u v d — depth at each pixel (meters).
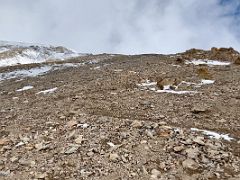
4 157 16.86
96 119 20.33
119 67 40.16
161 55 52.75
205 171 14.75
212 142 16.92
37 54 137.88
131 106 23.56
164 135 17.59
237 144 16.92
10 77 52.00
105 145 17.05
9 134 19.64
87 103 24.66
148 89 28.28
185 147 16.48
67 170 15.30
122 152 16.31
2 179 14.95
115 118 20.25
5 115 24.05
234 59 42.81
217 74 32.88
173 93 26.69
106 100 25.28
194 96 25.45
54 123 20.42
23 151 17.30
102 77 34.41
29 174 15.20
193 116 21.11
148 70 35.72
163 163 15.35
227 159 15.48
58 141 17.94
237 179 14.14
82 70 43.38
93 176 14.73
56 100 27.11
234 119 20.45
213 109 22.31
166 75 33.09
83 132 18.59
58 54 138.88
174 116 21.17
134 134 17.91
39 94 31.14
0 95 34.91
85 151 16.64
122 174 14.73
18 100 29.89
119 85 30.27
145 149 16.50
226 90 26.53
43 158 16.44
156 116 21.14
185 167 15.05
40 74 49.69
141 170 14.98
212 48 46.50
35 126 20.44
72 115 21.75
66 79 37.56
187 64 38.78
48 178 14.82
